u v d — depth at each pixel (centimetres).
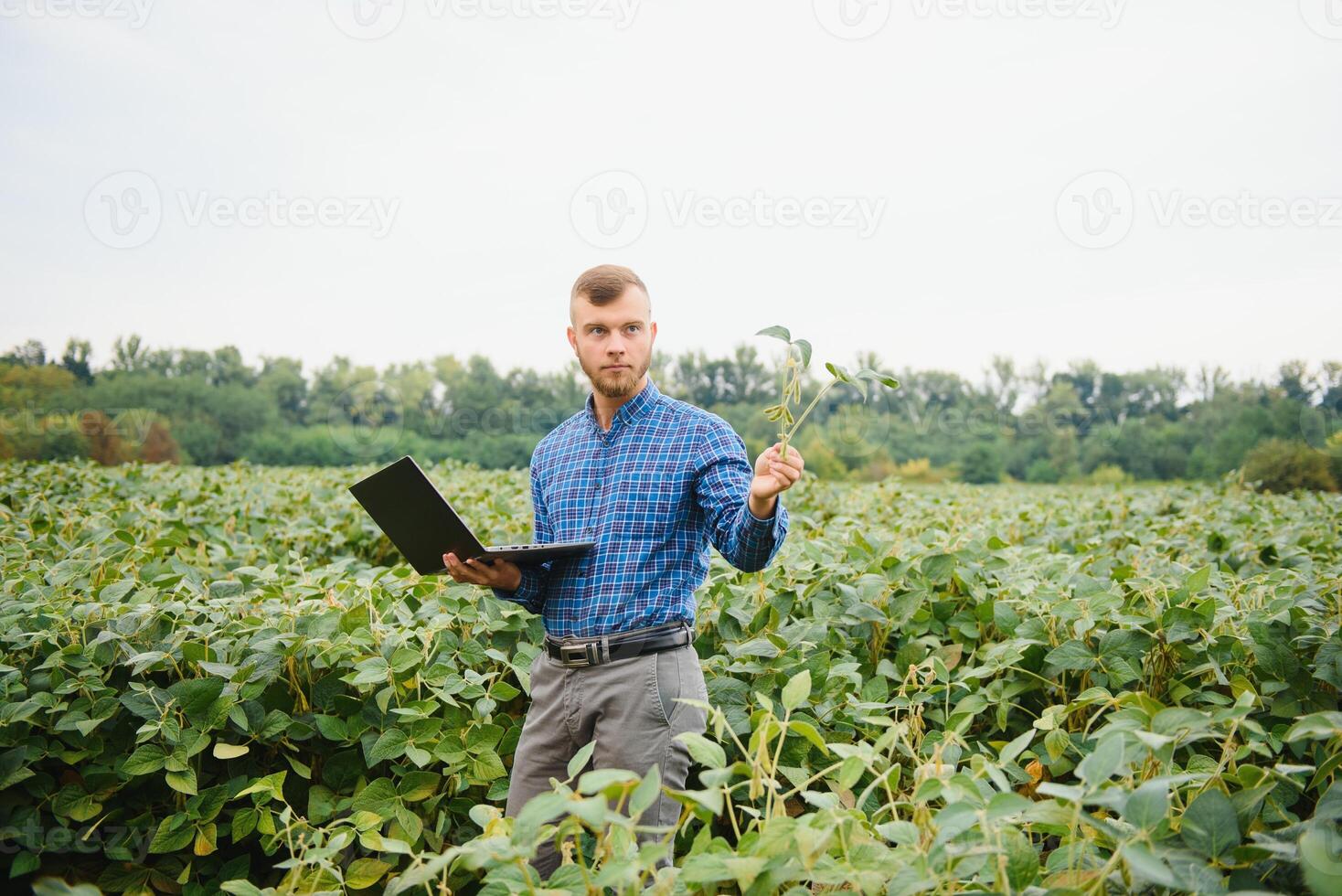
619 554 209
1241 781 162
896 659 279
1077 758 251
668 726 202
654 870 142
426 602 282
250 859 225
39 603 261
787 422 186
